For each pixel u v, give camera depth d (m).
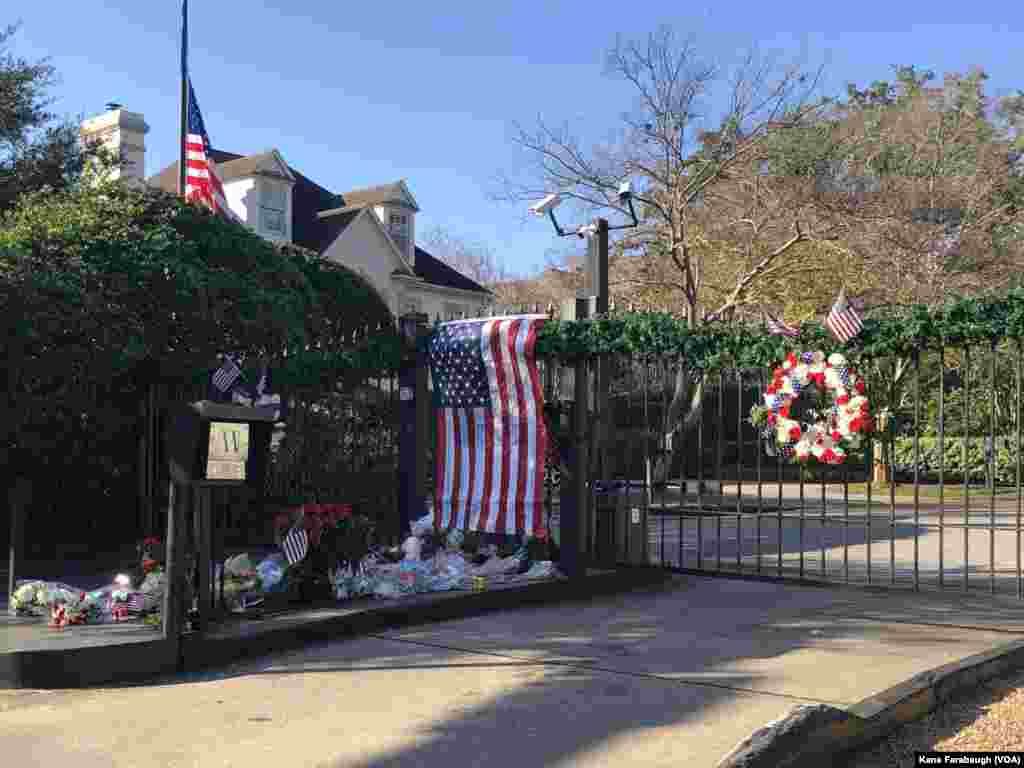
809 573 11.82
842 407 9.93
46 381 10.22
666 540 15.91
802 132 26.14
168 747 5.16
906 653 7.30
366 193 33.78
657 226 26.69
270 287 12.45
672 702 5.95
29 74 18.88
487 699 6.03
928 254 26.88
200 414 6.68
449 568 9.30
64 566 9.97
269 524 11.25
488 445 10.47
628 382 13.85
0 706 5.93
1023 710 5.87
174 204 12.22
